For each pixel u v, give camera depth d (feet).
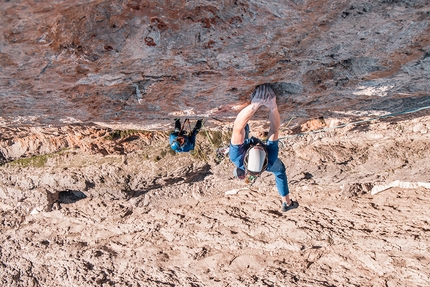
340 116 28.35
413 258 35.22
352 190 40.73
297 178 38.93
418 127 32.63
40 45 13.82
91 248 47.57
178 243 44.68
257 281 39.55
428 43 15.98
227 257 42.14
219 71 17.87
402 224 37.29
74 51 14.76
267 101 20.01
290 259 40.09
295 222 40.98
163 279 43.09
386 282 35.32
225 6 13.50
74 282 46.24
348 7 13.57
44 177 43.96
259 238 41.68
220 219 43.78
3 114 22.58
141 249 45.78
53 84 17.56
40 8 11.92
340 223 39.83
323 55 17.24
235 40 15.39
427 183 39.06
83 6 12.68
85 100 20.80
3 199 49.55
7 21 12.17
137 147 40.11
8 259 50.83
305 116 27.76
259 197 44.21
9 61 14.62
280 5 13.25
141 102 21.02
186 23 14.28
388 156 34.91
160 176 40.52
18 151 41.88
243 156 19.60
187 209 46.01
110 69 16.62
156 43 15.12
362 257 37.47
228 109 23.67
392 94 22.61
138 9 13.37
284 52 16.75
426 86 21.36
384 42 15.99
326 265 38.78
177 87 19.49
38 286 48.14
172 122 28.55
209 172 42.65
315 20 14.29
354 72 19.01
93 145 38.06
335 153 36.09
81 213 49.01
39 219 51.21
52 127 30.68
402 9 13.47
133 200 46.39
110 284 44.78
